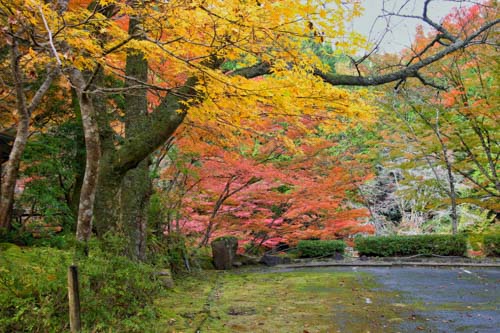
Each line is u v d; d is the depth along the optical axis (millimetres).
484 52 10086
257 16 3309
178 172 9266
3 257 3758
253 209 11320
